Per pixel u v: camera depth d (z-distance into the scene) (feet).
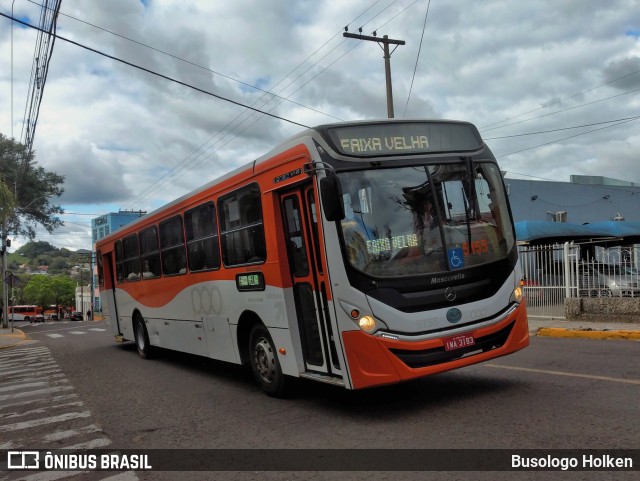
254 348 24.95
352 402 22.02
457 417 18.56
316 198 19.36
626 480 12.78
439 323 18.81
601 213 104.78
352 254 18.53
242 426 20.03
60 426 22.41
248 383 28.55
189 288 31.68
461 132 21.70
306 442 17.42
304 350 21.61
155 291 37.93
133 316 43.98
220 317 27.73
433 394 21.98
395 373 18.07
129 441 19.43
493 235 20.70
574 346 32.78
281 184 21.59
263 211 23.00
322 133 19.71
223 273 27.12
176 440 19.04
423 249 19.26
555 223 63.26
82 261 227.20
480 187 21.07
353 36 67.00
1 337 88.02
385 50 68.85
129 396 27.58
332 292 18.72
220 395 25.98
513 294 20.61
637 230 63.36
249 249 24.47
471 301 19.53
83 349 56.08
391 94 68.80
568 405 18.98
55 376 37.01
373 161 19.53
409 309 18.53
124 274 45.83
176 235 33.65
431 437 16.74
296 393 23.84
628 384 21.49
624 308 41.55
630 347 31.42
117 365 39.83
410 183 19.76
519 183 95.96
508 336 20.29
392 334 18.21
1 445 20.13
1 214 71.10
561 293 46.06
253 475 15.07
